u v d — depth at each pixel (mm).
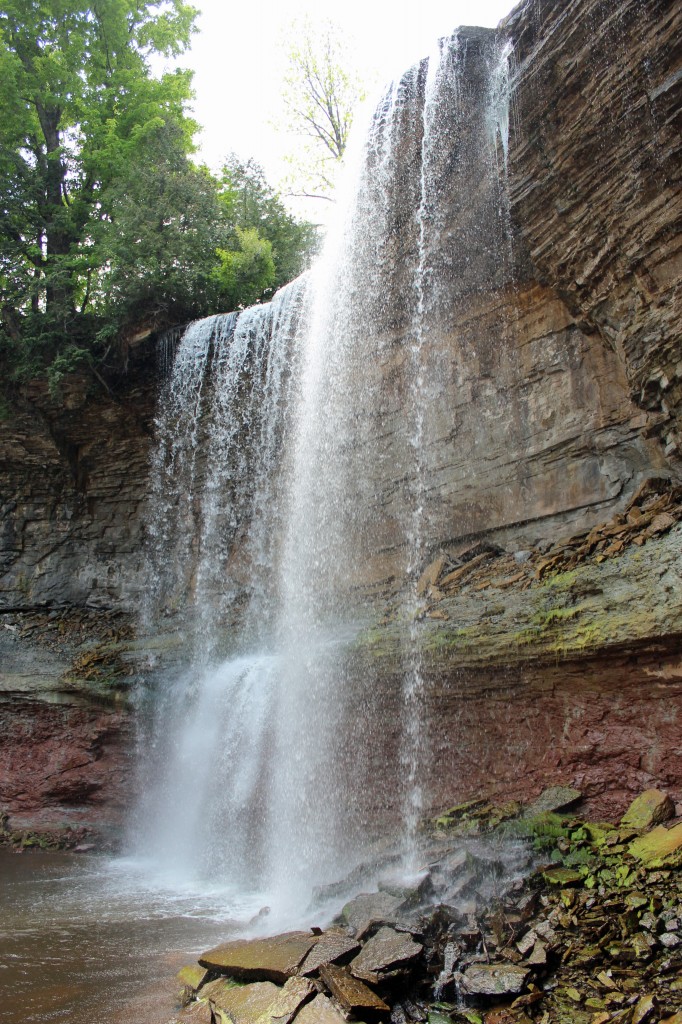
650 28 7105
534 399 10180
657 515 7629
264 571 14109
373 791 8570
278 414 14438
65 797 12500
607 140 7844
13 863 10562
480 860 5648
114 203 16828
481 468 10797
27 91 17984
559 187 8555
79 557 16484
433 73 10398
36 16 18984
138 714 12375
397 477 12055
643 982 4242
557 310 9961
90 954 5973
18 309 16562
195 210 16875
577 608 6934
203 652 12820
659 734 6234
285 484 14117
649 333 7762
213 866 10023
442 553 11031
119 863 10656
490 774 7445
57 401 15727
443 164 10531
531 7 8414
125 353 15898
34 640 15477
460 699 7887
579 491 9453
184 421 15859
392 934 4934
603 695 6676
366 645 9180
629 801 6250
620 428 9000
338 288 13180
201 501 15555
